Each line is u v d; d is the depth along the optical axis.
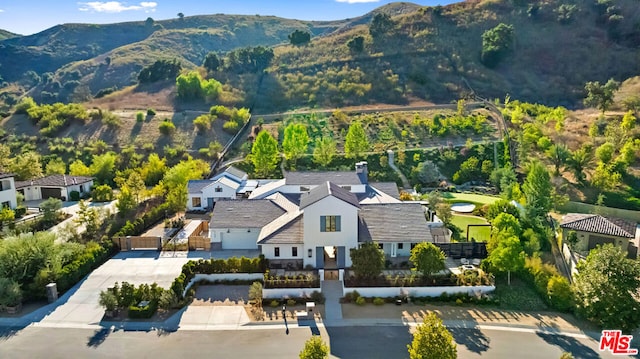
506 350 26.80
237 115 91.19
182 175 60.41
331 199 37.06
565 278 35.16
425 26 125.38
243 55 122.38
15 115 90.56
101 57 179.00
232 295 34.09
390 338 28.00
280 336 28.30
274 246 38.56
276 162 72.56
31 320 30.00
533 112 83.81
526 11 123.50
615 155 59.75
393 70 110.31
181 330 28.97
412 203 43.44
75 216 52.44
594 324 30.05
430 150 73.62
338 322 30.06
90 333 28.47
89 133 84.06
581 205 52.59
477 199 58.62
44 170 71.25
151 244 43.19
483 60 110.75
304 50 128.12
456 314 31.39
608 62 102.00
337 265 38.09
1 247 33.56
